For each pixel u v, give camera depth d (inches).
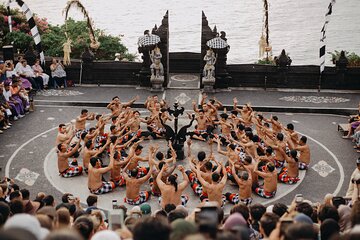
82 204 735.1
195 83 1354.6
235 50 2357.3
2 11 1631.4
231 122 993.5
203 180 687.1
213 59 1256.2
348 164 885.8
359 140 946.7
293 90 1323.8
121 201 735.1
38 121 1080.2
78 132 946.1
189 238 192.5
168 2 3565.5
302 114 1167.0
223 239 209.0
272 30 2765.7
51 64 1323.8
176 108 866.8
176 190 664.4
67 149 842.8
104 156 869.8
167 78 1312.7
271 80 1330.0
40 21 1685.5
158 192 740.7
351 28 2753.4
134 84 1357.0
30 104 1142.3
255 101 1223.5
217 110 1061.1
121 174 775.1
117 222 398.6
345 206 455.8
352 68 1312.7
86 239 349.4
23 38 1539.1
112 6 3400.6
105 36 1695.4
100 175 746.8
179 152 868.6
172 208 527.8
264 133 869.2
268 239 331.6
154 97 1016.2
